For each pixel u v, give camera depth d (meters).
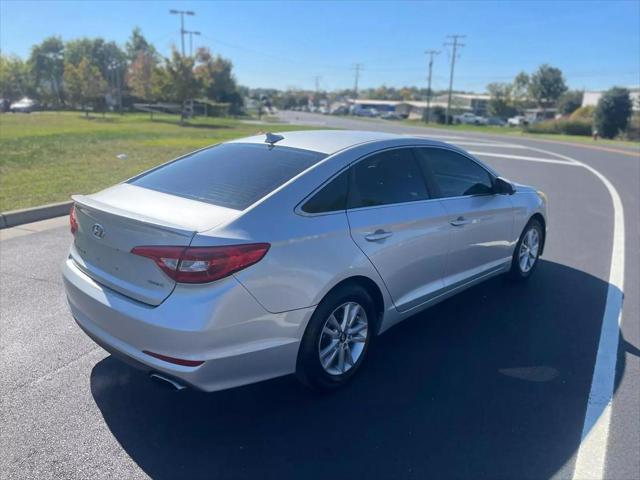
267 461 2.91
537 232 5.86
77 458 2.88
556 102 100.19
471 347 4.28
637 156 24.20
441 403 3.49
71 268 3.50
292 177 3.40
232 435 3.12
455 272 4.58
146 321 2.86
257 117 66.69
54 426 3.15
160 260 2.86
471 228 4.62
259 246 2.96
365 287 3.71
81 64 52.31
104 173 11.58
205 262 2.80
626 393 3.63
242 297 2.90
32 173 11.26
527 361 4.07
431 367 3.95
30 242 6.68
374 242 3.62
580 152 25.81
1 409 3.29
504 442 3.10
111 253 3.13
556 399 3.55
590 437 3.15
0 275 5.51
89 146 16.91
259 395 3.55
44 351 4.02
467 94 157.00
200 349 2.82
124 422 3.21
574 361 4.08
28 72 85.81
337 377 3.54
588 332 4.59
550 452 3.02
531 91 103.25
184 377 2.85
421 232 4.02
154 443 3.03
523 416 3.35
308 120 61.44
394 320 4.03
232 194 3.29
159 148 17.22
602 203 11.02
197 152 4.22
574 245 7.47
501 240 5.15
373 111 109.62
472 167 4.87
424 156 4.34
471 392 3.62
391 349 4.22
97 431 3.12
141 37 100.62
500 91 110.00
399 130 43.88
